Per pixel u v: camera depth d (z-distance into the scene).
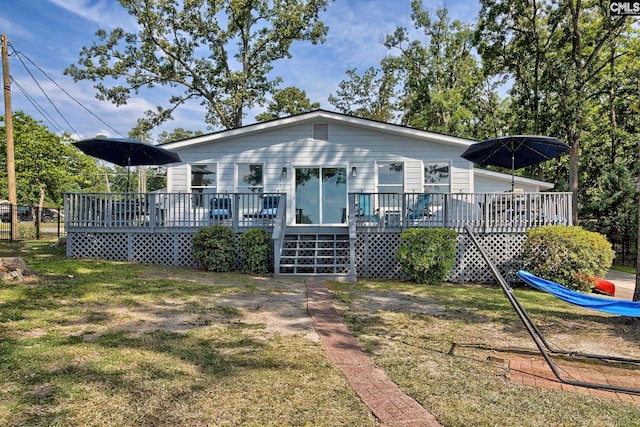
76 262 9.80
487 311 7.00
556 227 9.55
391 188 13.03
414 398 3.58
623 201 17.22
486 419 3.22
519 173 26.38
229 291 7.83
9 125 16.56
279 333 5.38
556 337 5.63
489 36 20.62
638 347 5.26
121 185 57.88
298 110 30.89
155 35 22.52
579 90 17.89
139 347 4.59
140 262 10.81
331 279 9.84
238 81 23.34
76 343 4.61
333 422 3.11
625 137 20.31
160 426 2.96
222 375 3.92
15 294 6.48
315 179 13.09
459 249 10.62
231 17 23.77
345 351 4.76
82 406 3.20
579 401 3.62
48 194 27.41
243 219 11.31
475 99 28.17
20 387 3.46
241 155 13.05
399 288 8.98
